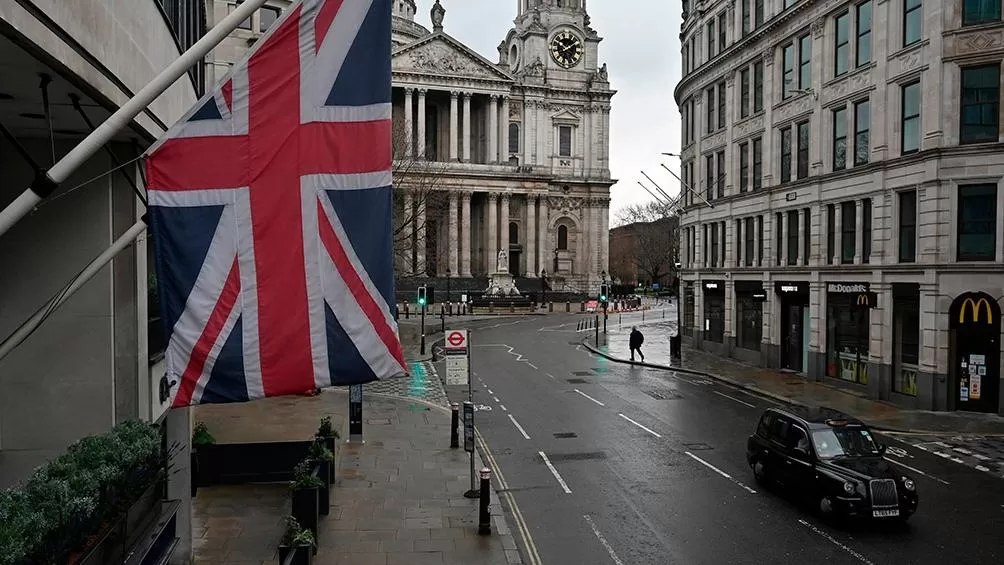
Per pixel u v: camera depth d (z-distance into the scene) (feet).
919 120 93.15
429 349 156.97
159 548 32.09
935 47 89.51
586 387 111.34
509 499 56.95
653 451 71.56
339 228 27.35
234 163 26.58
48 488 22.98
